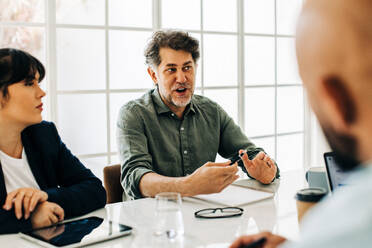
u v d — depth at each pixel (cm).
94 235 122
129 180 186
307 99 31
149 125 214
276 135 404
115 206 162
